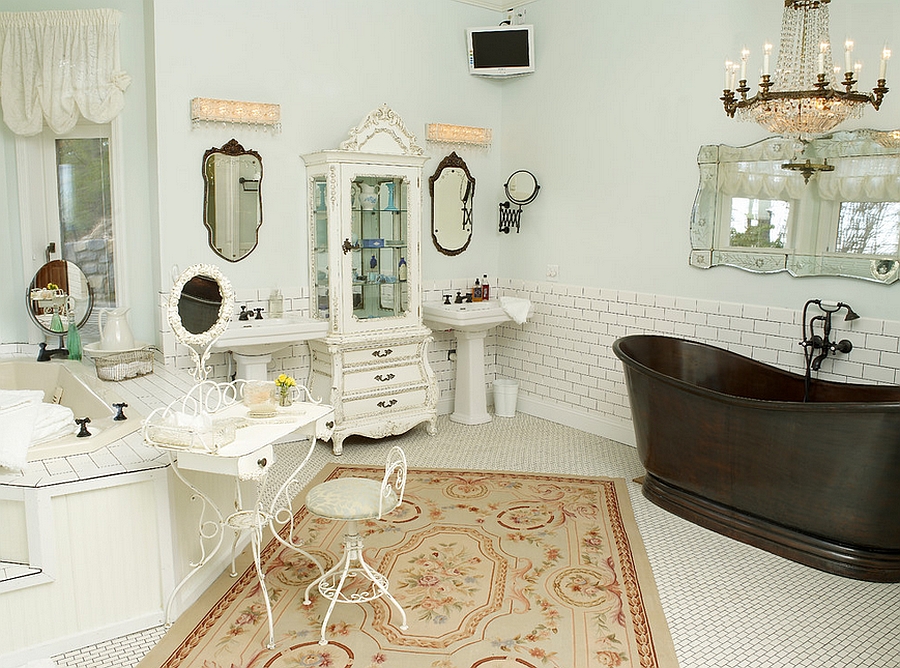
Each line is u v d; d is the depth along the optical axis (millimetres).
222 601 2969
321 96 4965
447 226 5738
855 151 3779
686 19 4547
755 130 4227
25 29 4422
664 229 4785
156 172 4406
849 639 2754
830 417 3100
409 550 3445
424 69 5461
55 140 4730
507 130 5926
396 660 2568
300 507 3941
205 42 4453
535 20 5586
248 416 2961
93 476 2652
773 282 4219
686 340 4465
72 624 2680
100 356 4207
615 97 5035
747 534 3568
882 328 3738
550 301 5676
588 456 4871
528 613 2889
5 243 4754
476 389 5641
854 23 3773
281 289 4965
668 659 2590
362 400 4898
